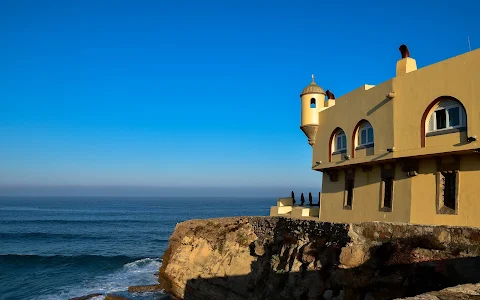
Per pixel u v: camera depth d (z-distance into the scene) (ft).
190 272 96.02
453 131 50.90
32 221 372.38
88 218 426.92
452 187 52.19
